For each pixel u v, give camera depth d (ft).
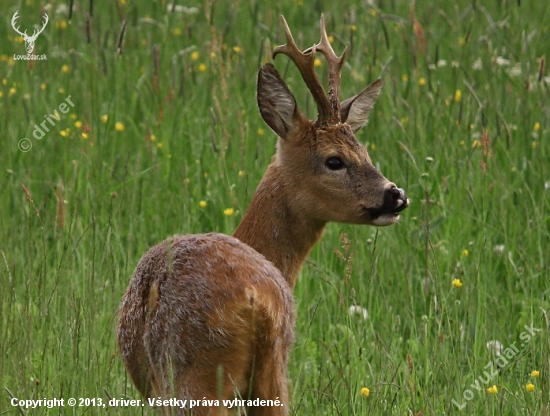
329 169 32.01
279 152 32.45
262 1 66.39
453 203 42.73
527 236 40.60
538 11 63.67
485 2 65.92
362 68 54.70
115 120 49.93
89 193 43.42
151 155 44.60
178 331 25.85
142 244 39.99
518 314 37.24
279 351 26.50
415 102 49.78
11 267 35.37
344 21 56.75
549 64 54.95
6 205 43.50
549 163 45.60
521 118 48.32
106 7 65.16
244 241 31.89
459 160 44.83
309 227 32.32
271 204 31.96
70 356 30.96
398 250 38.68
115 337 30.83
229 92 51.90
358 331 33.96
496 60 51.39
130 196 43.16
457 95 50.31
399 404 30.68
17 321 32.83
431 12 58.34
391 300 37.70
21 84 54.34
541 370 31.17
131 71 55.01
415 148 46.91
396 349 33.53
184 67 52.24
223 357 25.57
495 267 39.24
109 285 35.42
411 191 43.93
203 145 45.50
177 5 67.15
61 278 35.12
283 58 57.47
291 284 32.32
